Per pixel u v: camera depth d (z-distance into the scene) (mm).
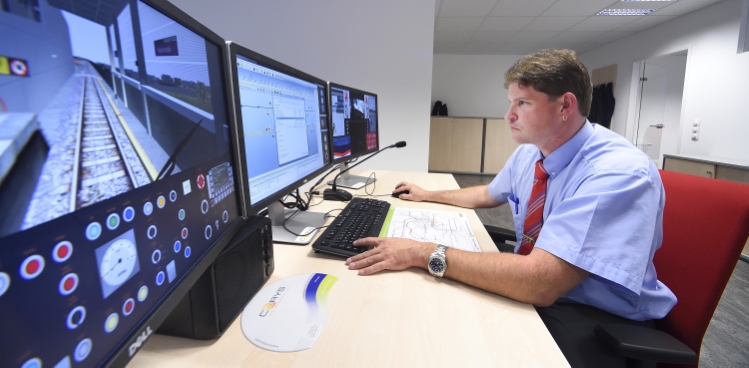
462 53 6602
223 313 504
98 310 283
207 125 509
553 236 673
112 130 307
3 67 209
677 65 4707
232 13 3090
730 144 3420
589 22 4359
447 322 554
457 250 700
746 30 3232
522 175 1087
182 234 423
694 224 788
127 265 319
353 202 1125
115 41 316
